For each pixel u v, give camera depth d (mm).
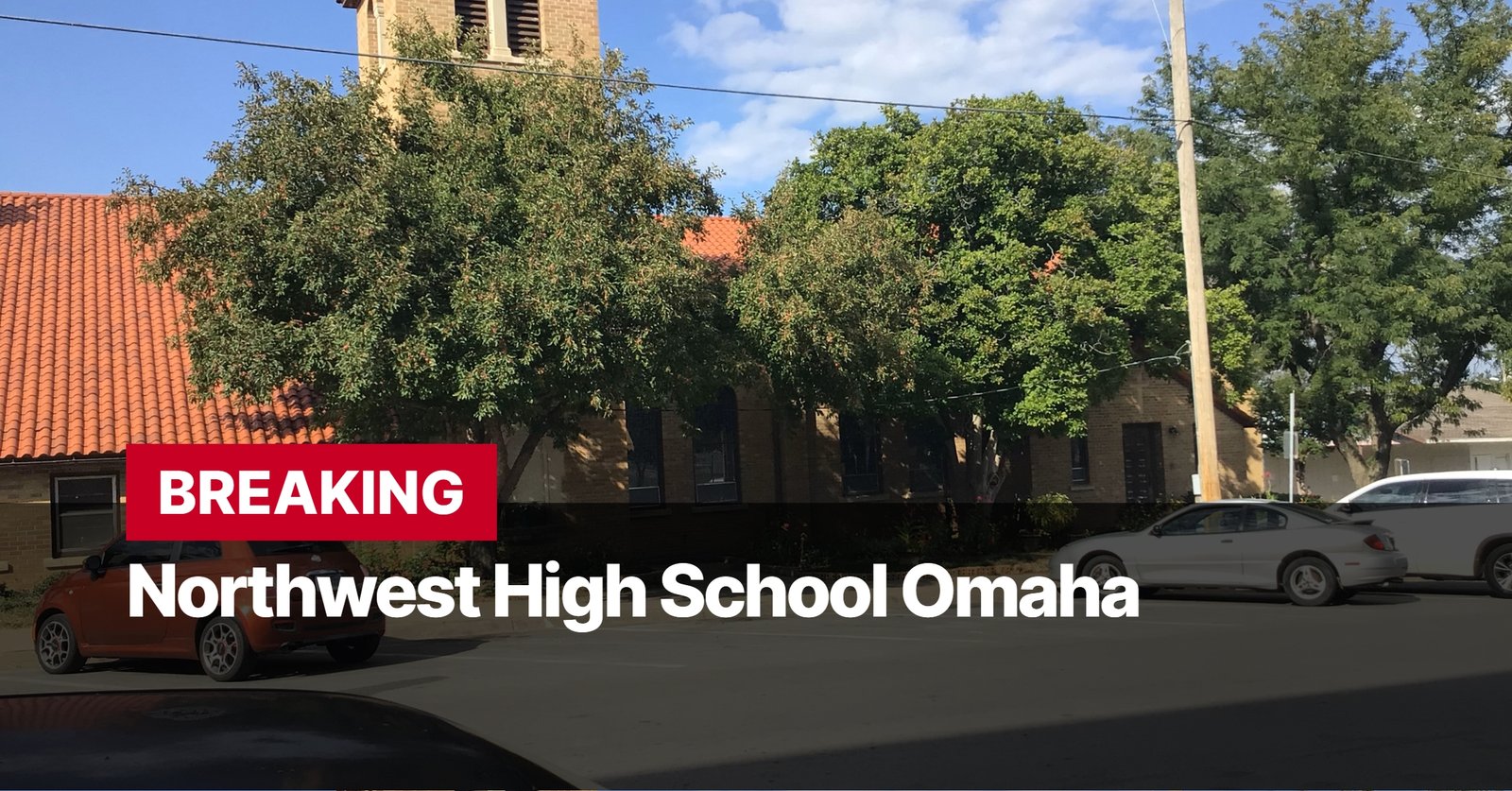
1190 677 10406
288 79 15898
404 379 15156
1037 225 23719
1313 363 33375
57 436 19047
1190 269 19516
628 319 15906
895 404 23594
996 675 10828
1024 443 31750
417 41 18172
